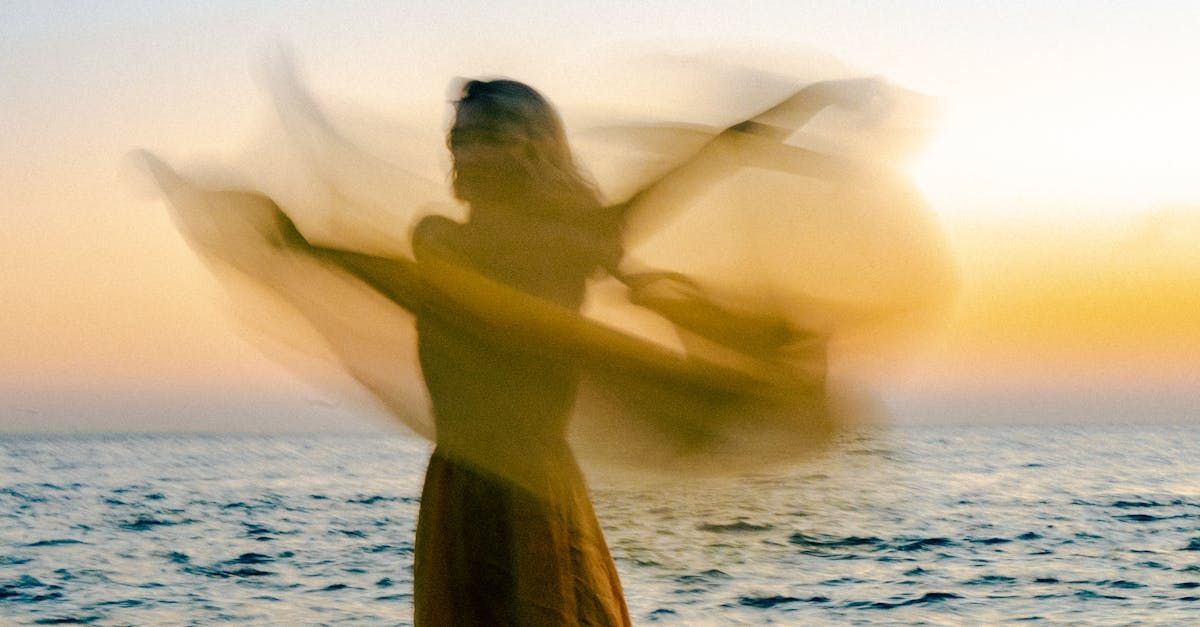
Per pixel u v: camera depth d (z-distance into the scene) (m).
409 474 41.53
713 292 2.42
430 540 2.59
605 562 2.53
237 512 24.20
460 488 2.54
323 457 58.81
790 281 2.40
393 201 2.52
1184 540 18.03
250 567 15.30
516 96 2.49
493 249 2.47
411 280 2.49
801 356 2.39
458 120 2.53
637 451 2.47
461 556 2.53
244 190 2.53
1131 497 27.34
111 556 16.67
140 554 16.84
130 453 71.06
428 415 2.55
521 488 2.48
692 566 2.41
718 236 2.44
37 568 15.46
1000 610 11.94
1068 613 11.85
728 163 2.44
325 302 2.55
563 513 2.49
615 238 2.46
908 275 2.39
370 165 2.52
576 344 2.46
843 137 2.41
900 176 2.41
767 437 2.39
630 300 2.46
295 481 37.09
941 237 2.40
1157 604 12.39
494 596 2.51
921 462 49.09
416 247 2.49
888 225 2.40
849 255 2.40
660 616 10.48
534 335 2.46
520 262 2.47
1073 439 91.25
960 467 44.56
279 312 2.57
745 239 2.42
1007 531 18.95
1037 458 53.50
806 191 2.41
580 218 2.47
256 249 2.55
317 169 2.52
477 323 2.48
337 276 2.53
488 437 2.49
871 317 2.39
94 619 11.69
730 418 2.41
